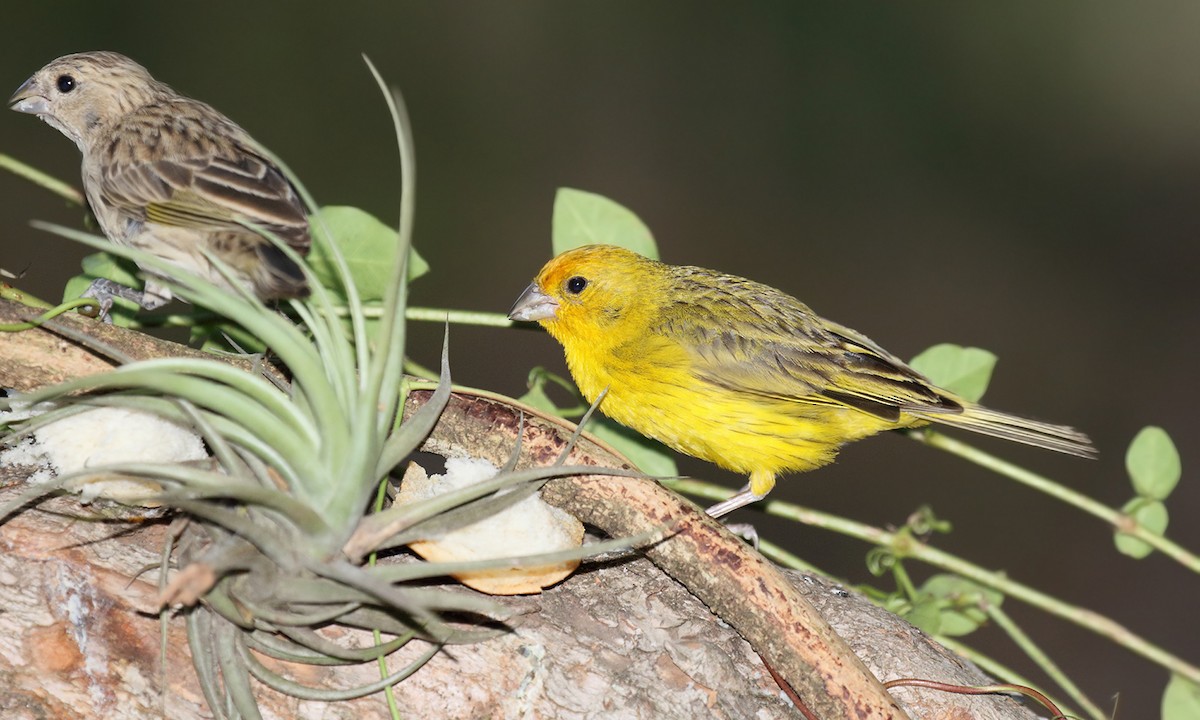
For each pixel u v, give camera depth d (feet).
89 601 17.90
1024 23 86.58
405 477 19.47
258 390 16.94
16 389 20.01
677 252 77.05
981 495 63.36
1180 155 85.46
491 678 18.49
